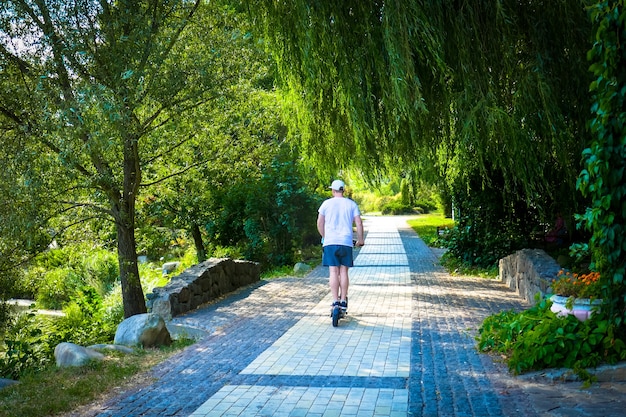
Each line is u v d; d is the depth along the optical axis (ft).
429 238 95.04
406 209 220.23
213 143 43.50
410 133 28.17
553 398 16.83
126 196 37.04
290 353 23.41
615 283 18.52
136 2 32.65
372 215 221.05
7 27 31.32
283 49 29.76
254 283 48.55
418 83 24.85
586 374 18.13
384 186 37.37
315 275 53.88
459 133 28.78
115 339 26.00
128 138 32.14
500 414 15.75
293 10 27.96
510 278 41.27
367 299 36.88
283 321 30.63
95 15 32.63
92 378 20.07
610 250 18.20
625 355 18.29
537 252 36.76
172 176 45.70
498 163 30.12
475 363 21.04
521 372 19.29
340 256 29.55
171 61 33.83
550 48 26.99
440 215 200.85
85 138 30.12
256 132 47.93
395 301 35.81
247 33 34.06
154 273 63.52
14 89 31.14
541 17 26.89
